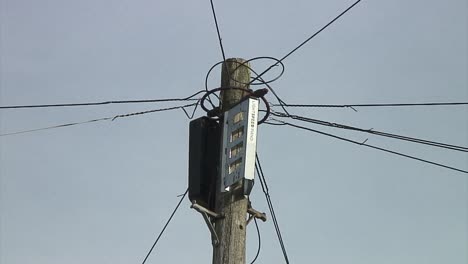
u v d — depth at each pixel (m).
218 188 7.34
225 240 7.11
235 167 7.17
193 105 8.12
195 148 7.61
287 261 8.39
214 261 7.12
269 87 8.17
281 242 8.47
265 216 7.53
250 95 7.34
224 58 8.06
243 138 7.17
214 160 7.58
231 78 7.91
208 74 8.06
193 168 7.54
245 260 7.13
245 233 7.22
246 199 7.33
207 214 7.22
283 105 8.36
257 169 8.34
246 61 8.06
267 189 8.41
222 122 7.62
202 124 7.70
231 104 7.75
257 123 7.26
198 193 7.38
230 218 7.19
